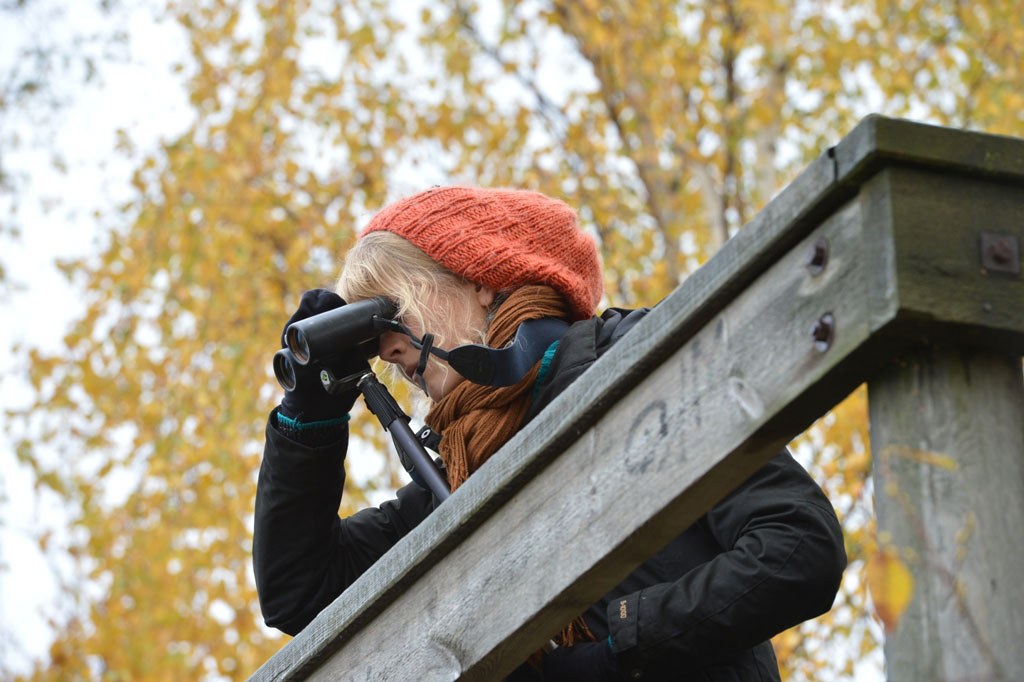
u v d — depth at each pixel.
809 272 1.95
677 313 2.13
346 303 3.35
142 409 12.48
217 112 13.38
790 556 2.71
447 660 2.52
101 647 11.73
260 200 12.62
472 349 3.01
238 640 11.66
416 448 3.19
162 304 12.70
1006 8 12.20
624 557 2.24
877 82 12.30
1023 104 11.59
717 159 11.56
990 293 1.84
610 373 2.25
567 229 3.36
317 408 3.29
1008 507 1.83
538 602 2.34
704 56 12.34
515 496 2.45
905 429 1.87
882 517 1.89
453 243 3.25
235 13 13.87
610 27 12.28
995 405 1.87
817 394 1.94
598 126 12.05
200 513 11.88
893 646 1.84
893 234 1.83
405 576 2.62
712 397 2.08
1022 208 1.89
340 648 2.80
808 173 1.94
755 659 2.87
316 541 3.37
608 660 2.75
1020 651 1.78
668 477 2.13
